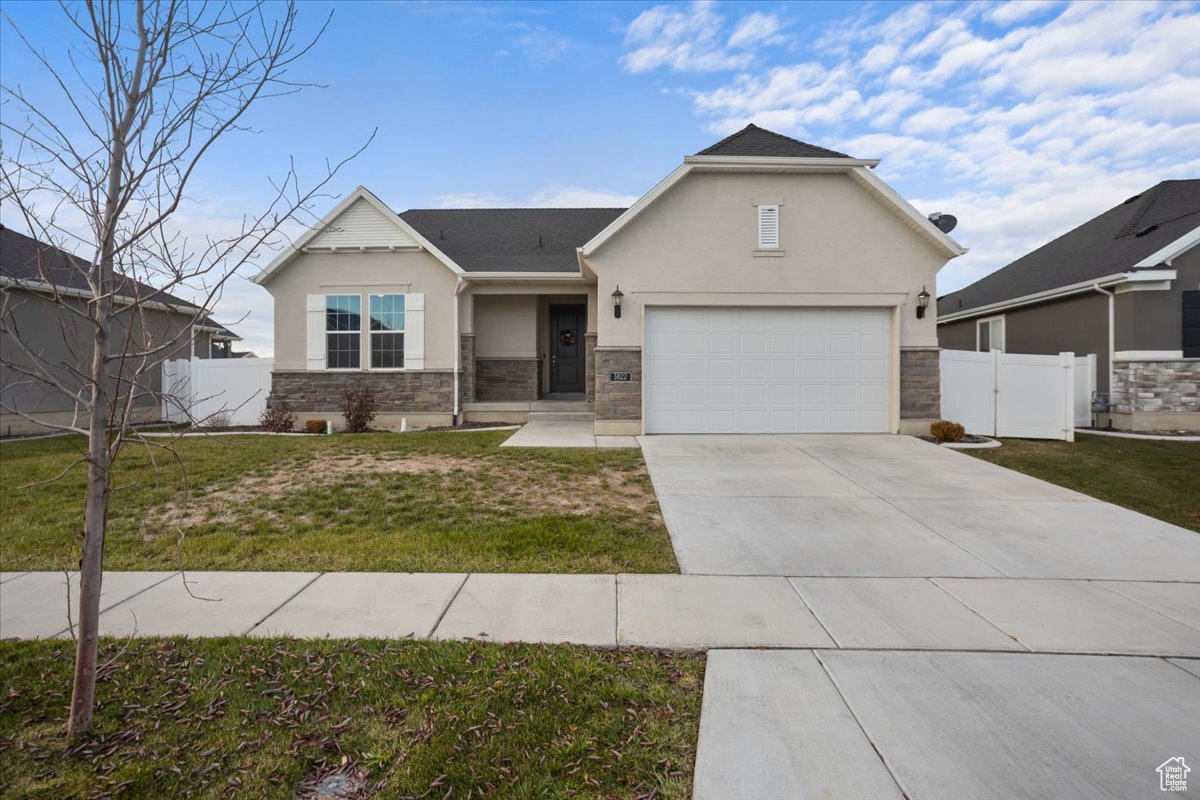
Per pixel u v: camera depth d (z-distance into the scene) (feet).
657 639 13.50
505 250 53.83
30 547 19.49
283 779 9.03
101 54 9.51
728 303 39.58
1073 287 49.70
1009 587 16.66
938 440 37.91
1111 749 9.75
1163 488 27.58
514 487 26.58
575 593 16.11
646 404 39.99
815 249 39.60
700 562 18.47
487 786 8.91
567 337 57.57
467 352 49.85
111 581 16.85
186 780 9.02
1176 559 18.88
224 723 10.38
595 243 39.14
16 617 14.70
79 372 10.39
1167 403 45.14
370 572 17.54
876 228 39.55
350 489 25.99
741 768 9.31
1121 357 46.68
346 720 10.46
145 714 10.60
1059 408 41.27
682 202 39.63
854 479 28.45
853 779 9.07
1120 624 14.37
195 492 25.57
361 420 45.55
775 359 40.11
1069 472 30.63
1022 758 9.53
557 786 8.91
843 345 40.09
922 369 39.75
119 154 9.77
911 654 12.88
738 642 13.39
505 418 49.88
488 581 16.89
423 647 12.96
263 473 28.71
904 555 19.15
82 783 8.90
